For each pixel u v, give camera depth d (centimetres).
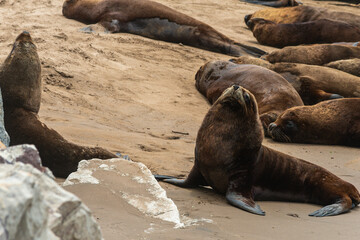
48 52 4659
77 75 4256
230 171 2389
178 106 4225
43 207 625
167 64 5316
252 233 1733
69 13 6644
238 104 2333
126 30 6366
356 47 6109
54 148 2339
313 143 3950
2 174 630
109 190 1747
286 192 2530
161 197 1786
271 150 2555
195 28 6444
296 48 6009
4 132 2003
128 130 3384
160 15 6431
